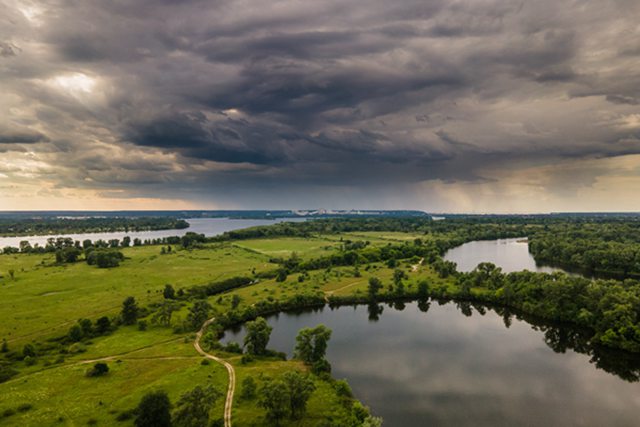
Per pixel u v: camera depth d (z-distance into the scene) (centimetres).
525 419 9419
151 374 10488
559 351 13588
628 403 10194
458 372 11856
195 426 7319
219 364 11175
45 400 9019
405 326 16125
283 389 8125
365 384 10975
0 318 15175
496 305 18525
